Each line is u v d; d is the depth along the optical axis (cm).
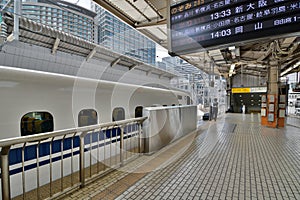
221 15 268
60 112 358
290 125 1041
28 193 294
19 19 425
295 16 223
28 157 303
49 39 525
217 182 310
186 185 297
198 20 287
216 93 1998
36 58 552
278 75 987
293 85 2095
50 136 227
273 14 234
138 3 458
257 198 263
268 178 328
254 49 927
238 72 2025
